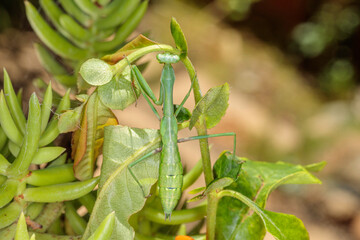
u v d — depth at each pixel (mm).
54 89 335
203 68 1796
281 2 2150
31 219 272
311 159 1553
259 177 300
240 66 1872
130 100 272
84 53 322
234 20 2117
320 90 1998
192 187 996
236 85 1769
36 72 396
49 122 283
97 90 267
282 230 263
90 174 273
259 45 2084
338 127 1692
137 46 263
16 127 274
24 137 262
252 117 1562
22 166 263
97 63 263
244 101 1675
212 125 269
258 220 291
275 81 1869
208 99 260
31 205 272
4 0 578
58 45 317
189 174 312
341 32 2105
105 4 322
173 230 304
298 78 2008
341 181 1438
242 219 292
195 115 264
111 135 269
